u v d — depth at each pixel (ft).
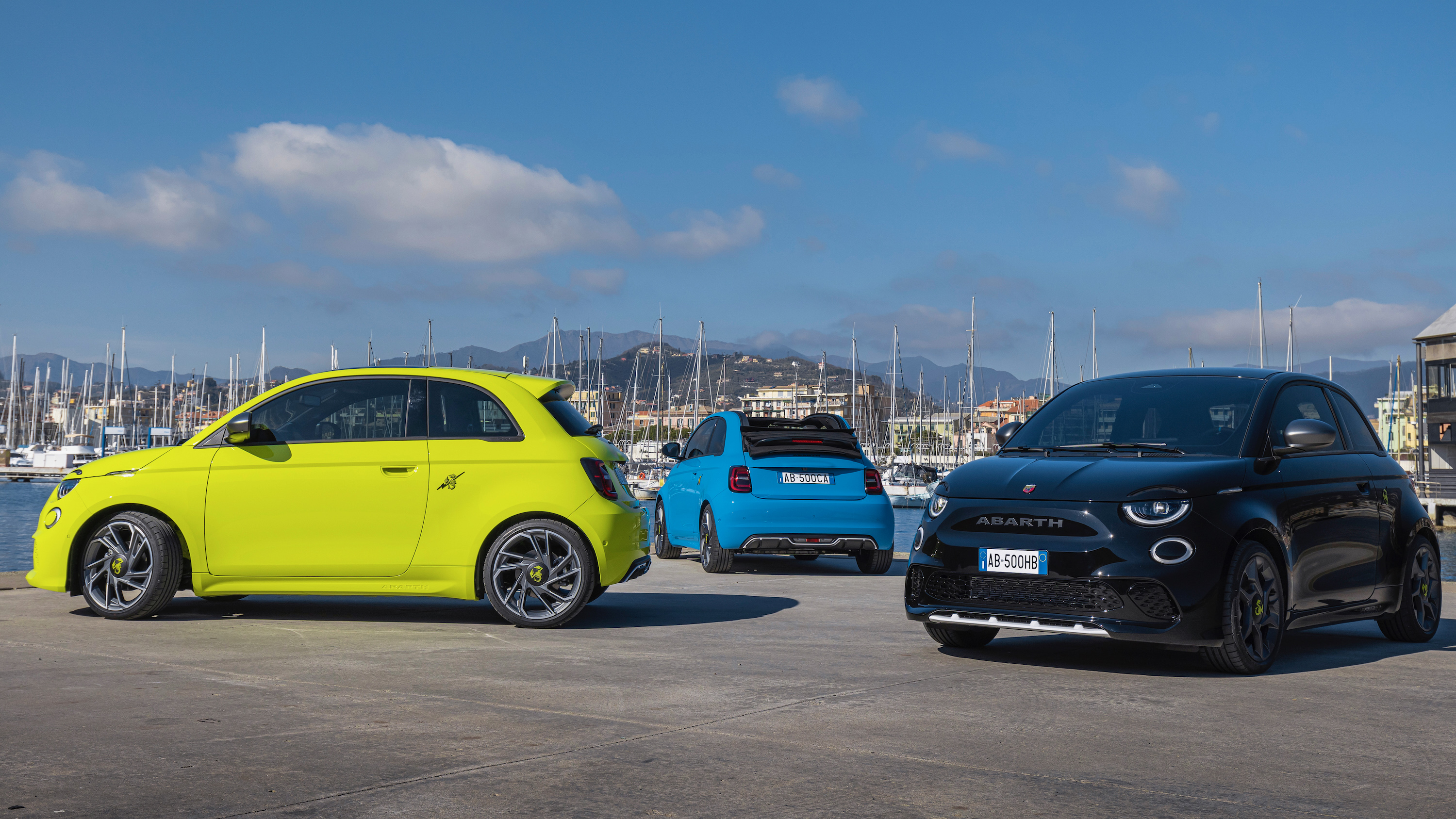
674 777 10.97
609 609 25.43
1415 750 12.62
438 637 20.49
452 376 23.11
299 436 22.71
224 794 10.21
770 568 39.01
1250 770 11.64
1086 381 23.13
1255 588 17.78
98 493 22.57
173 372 384.88
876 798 10.36
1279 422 20.12
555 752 11.90
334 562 22.21
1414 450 222.28
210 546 22.27
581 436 23.04
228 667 16.92
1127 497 17.47
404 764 11.35
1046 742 12.70
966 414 264.31
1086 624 17.11
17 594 26.63
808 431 36.58
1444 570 146.30
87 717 13.38
